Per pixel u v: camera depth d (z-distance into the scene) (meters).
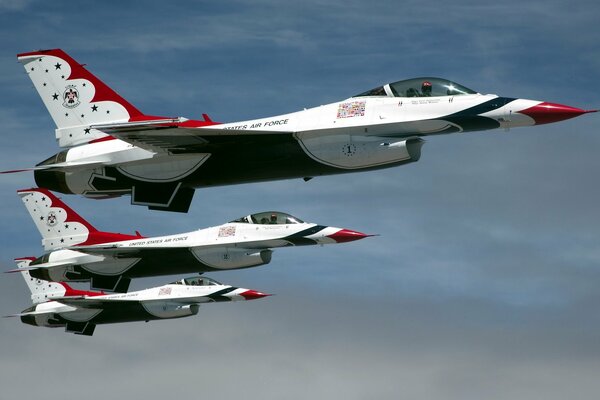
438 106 132.38
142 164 142.25
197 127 138.00
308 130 134.25
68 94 150.88
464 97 132.38
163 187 142.00
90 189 145.75
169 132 133.38
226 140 136.38
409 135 134.38
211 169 138.75
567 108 128.62
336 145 133.75
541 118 129.25
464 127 132.12
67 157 146.88
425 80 135.00
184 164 139.75
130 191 146.12
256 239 197.38
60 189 147.12
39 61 152.00
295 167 135.88
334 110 136.50
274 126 137.88
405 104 133.75
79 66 151.12
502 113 130.12
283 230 197.00
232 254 199.38
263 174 137.38
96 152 145.38
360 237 193.38
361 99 136.12
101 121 149.62
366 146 132.88
